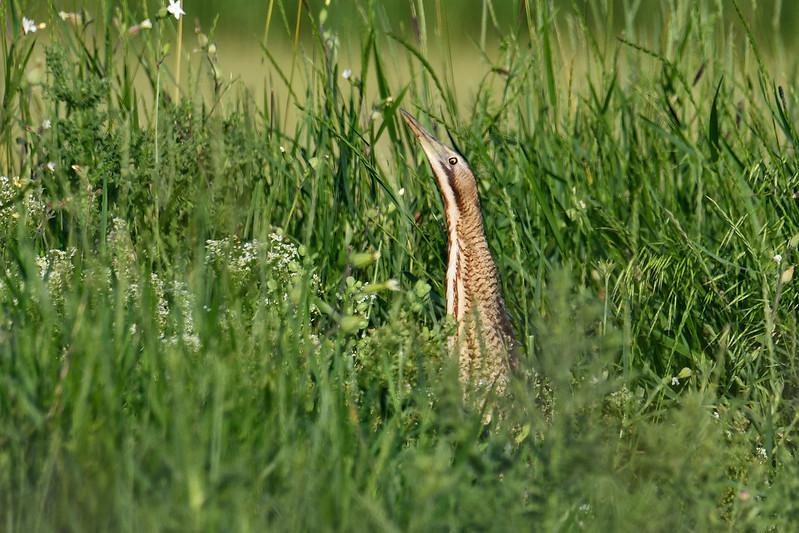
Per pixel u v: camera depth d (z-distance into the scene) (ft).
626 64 41.70
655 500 21.66
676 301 33.58
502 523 20.11
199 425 21.57
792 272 30.78
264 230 29.14
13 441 21.26
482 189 37.68
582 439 21.85
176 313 25.62
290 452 21.16
